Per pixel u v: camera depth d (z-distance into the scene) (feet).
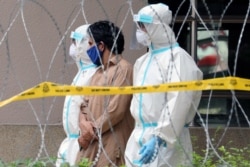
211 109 66.13
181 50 47.83
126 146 49.26
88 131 50.65
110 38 51.80
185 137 47.88
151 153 45.78
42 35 68.59
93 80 51.98
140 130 48.37
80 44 55.47
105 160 50.39
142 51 66.90
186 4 67.05
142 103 47.78
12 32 68.64
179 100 45.57
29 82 68.80
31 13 68.59
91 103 51.29
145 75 48.60
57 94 37.40
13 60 68.74
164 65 47.73
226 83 38.27
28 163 40.34
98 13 67.82
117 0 67.56
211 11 67.05
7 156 67.10
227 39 66.80
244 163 42.11
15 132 67.36
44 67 68.49
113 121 50.14
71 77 67.31
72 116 54.70
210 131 63.21
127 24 66.95
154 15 47.91
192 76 47.11
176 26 67.31
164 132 45.75
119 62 50.85
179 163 44.86
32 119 68.03
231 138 63.52
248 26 66.85
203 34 66.95
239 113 66.33
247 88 38.34
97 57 52.06
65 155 54.54
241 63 66.69
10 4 68.74
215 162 44.37
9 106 68.23
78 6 65.77
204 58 66.80
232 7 66.90
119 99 50.14
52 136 65.77
